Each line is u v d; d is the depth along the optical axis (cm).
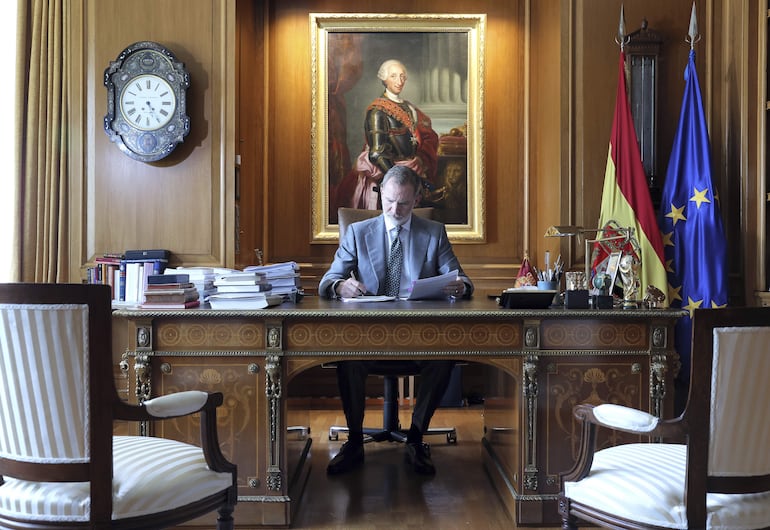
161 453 182
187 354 246
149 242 418
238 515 247
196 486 173
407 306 266
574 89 426
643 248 376
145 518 162
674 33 422
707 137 381
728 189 403
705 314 153
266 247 504
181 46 419
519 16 507
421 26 504
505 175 510
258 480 248
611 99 423
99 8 419
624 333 250
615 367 251
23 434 158
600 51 423
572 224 425
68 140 427
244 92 459
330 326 248
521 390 249
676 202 385
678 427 156
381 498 282
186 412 172
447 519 258
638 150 390
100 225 418
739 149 399
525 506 248
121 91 410
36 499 159
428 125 508
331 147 507
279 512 247
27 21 432
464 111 507
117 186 418
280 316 242
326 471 319
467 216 508
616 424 166
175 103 409
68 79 425
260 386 248
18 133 428
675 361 250
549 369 250
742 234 394
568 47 425
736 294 400
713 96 414
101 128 418
